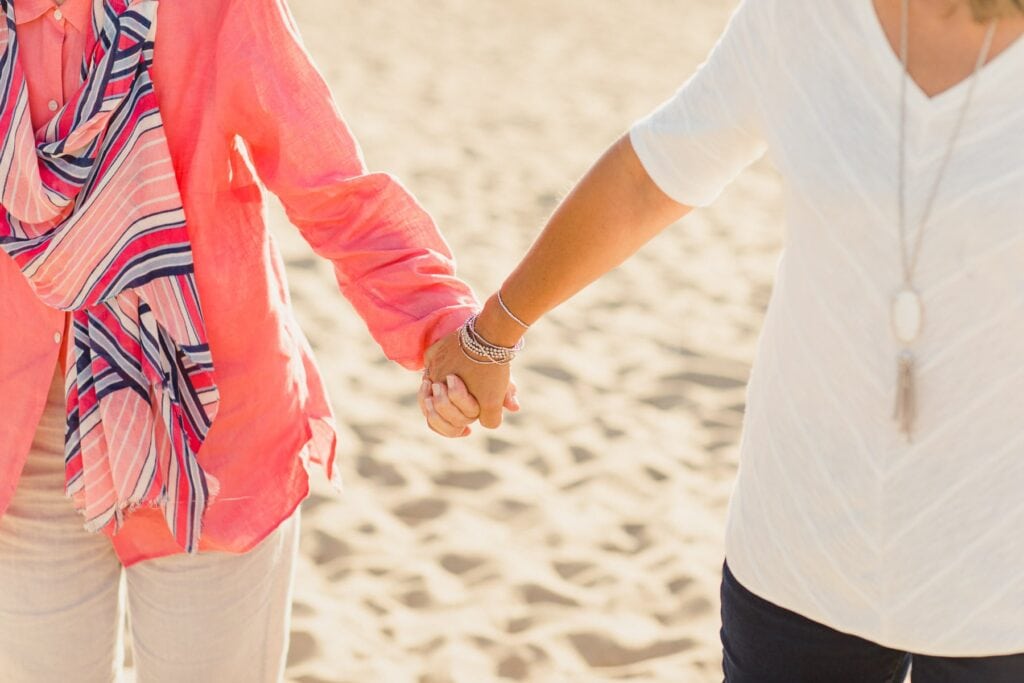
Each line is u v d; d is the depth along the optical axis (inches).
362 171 105.5
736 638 94.1
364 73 530.9
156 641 104.7
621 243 98.8
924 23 77.0
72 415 98.2
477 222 365.4
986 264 76.5
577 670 172.2
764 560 88.4
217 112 97.7
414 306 109.7
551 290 102.8
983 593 81.0
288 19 99.7
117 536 103.0
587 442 238.4
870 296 80.0
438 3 693.9
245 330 101.3
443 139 449.4
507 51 608.4
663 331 296.8
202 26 96.3
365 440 233.1
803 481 85.0
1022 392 78.0
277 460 104.5
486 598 187.8
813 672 91.5
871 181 78.6
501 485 220.5
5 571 103.3
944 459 80.0
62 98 96.3
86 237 95.6
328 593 185.6
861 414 81.7
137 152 95.3
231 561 103.7
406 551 198.7
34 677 105.9
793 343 84.8
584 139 470.0
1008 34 75.1
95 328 97.2
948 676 84.9
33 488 102.1
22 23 95.2
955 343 78.2
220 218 99.4
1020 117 75.3
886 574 82.9
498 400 111.6
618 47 649.0
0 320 99.3
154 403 98.7
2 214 97.7
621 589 191.2
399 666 169.8
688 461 234.5
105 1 95.2
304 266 314.7
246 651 107.2
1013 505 79.6
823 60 81.0
